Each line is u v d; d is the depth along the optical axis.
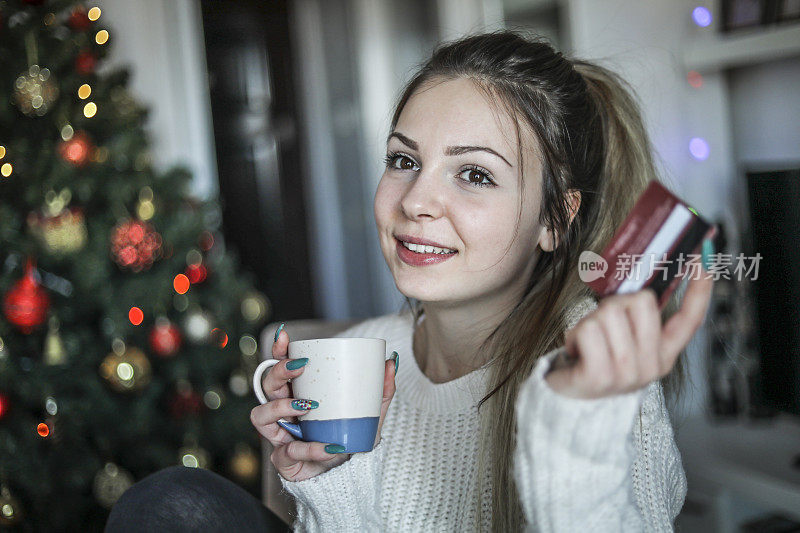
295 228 4.15
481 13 3.26
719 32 2.36
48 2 2.08
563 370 0.66
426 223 1.01
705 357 2.17
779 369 1.87
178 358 2.38
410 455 1.13
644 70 2.48
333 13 4.08
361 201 4.14
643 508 0.92
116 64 3.22
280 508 1.28
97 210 2.32
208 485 1.07
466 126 1.01
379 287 4.17
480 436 1.07
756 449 1.95
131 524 1.02
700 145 2.48
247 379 2.61
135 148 2.34
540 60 1.07
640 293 0.63
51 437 2.02
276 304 4.10
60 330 2.16
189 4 3.56
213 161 3.73
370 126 4.05
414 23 3.77
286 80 4.08
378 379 0.90
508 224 1.03
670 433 0.99
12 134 2.08
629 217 0.65
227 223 3.89
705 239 0.64
